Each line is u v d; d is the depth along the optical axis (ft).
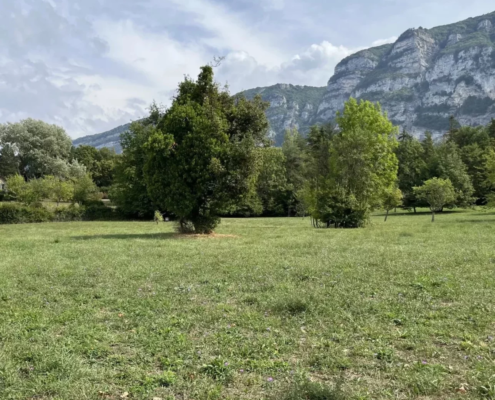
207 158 73.36
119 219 175.83
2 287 30.91
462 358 16.61
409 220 137.39
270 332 20.15
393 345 18.26
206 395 13.88
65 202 221.87
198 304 25.57
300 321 21.83
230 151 73.51
